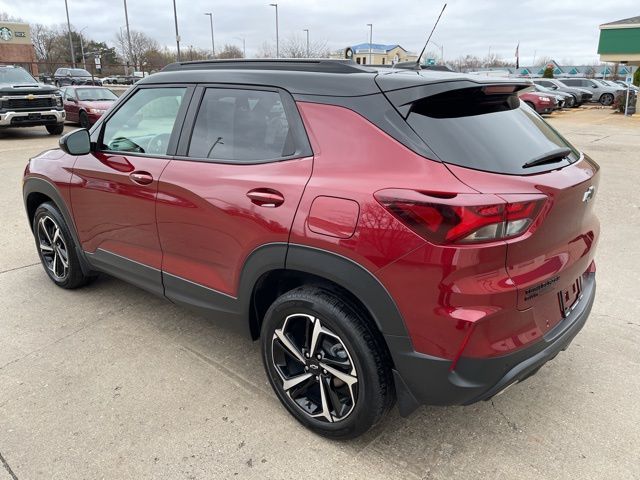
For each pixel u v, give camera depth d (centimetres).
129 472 229
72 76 3466
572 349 326
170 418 263
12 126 1390
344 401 239
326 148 227
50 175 374
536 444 246
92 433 252
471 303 193
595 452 240
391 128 212
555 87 2897
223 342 338
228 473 229
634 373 301
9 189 768
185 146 288
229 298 272
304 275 238
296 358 248
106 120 341
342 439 245
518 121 242
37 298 399
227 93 273
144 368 306
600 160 1047
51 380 294
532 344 211
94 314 374
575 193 218
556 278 218
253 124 259
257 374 302
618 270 451
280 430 255
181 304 307
